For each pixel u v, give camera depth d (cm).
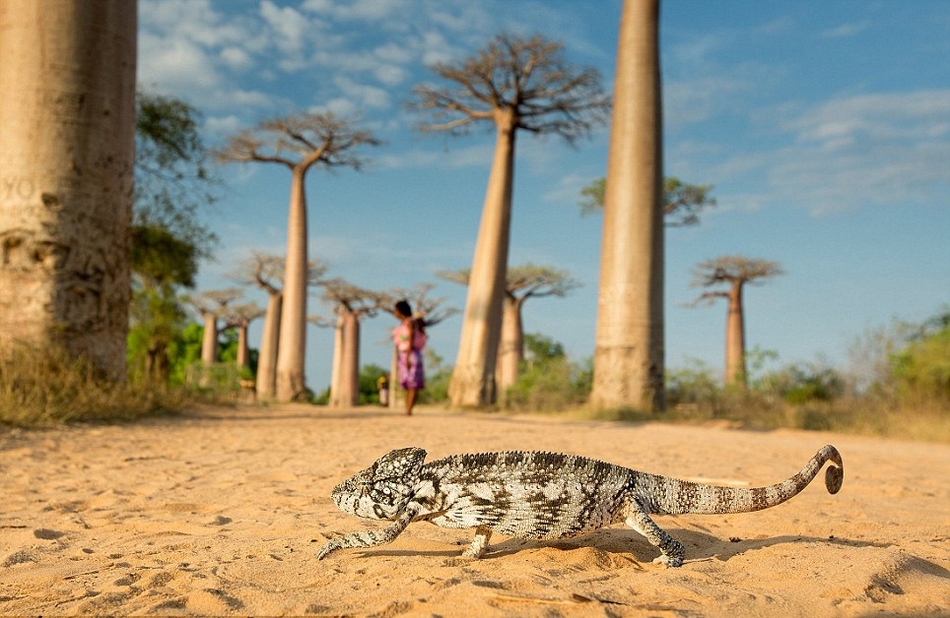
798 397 2528
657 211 2428
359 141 4788
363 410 2431
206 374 3008
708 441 1428
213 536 514
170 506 632
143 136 2773
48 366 1362
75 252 1411
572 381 3253
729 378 2817
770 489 435
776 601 346
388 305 5684
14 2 1401
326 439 1229
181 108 2819
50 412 1257
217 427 1424
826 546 449
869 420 1969
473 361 3438
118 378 1488
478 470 423
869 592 360
